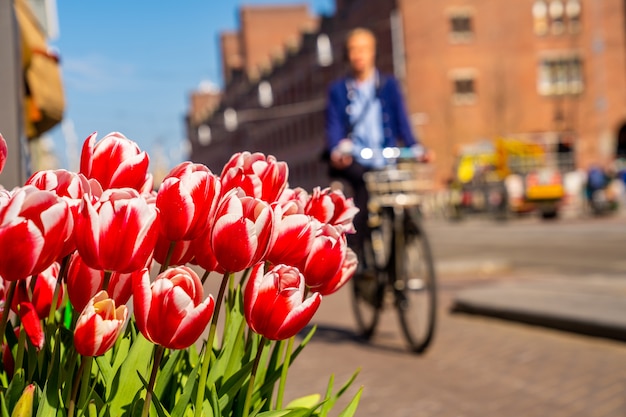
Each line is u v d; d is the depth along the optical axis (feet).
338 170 17.57
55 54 16.62
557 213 76.48
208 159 290.76
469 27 121.29
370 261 17.49
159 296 3.06
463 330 19.06
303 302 3.39
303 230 3.69
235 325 4.39
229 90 248.73
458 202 84.99
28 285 4.21
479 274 32.07
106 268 3.11
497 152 81.61
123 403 3.73
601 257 36.37
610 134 122.83
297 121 175.22
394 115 18.37
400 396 13.01
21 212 2.99
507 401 12.60
